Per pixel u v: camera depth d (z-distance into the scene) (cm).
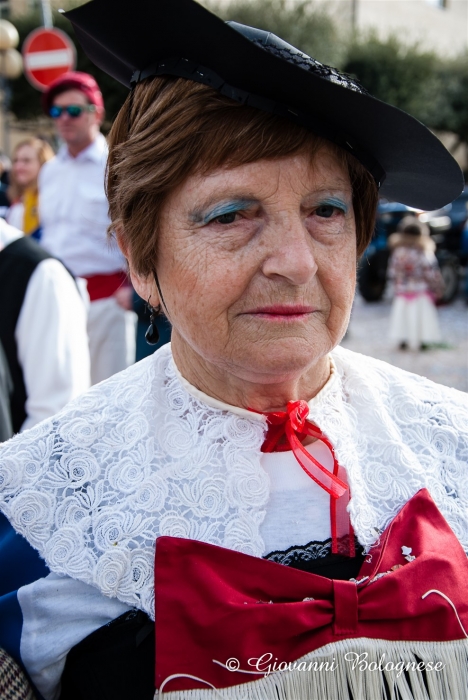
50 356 222
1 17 1482
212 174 92
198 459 105
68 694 108
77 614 102
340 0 1936
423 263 752
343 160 97
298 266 91
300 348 95
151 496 103
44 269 226
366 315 961
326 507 107
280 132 90
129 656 100
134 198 98
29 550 107
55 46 619
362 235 109
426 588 98
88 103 423
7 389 220
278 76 86
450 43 2308
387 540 101
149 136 94
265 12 1498
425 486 109
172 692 91
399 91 1755
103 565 100
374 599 95
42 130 1527
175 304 98
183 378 111
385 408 117
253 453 106
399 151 103
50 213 432
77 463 108
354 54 1738
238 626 91
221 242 93
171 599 95
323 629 94
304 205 95
